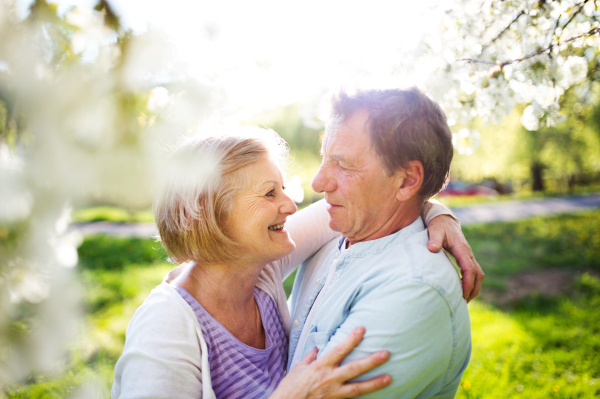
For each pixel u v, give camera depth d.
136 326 1.15
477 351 3.45
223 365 1.21
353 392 1.05
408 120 1.18
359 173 1.23
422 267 1.14
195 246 1.22
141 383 1.04
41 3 0.57
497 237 9.27
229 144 1.20
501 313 4.56
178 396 1.06
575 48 1.73
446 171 1.30
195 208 1.17
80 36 0.61
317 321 1.31
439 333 1.11
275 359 1.39
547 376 3.06
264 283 1.47
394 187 1.25
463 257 1.25
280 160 1.47
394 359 1.07
